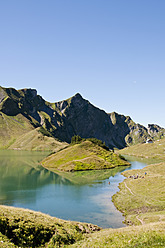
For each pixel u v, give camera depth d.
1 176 110.00
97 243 24.73
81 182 99.50
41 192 80.62
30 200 69.94
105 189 85.62
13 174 116.38
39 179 105.50
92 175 118.19
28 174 117.94
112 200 70.25
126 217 53.34
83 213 57.53
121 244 22.67
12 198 72.12
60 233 31.25
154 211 52.72
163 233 23.70
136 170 122.38
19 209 37.00
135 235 24.55
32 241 27.61
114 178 109.50
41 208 61.66
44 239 29.16
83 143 186.88
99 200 70.19
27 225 29.66
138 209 56.59
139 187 77.75
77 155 162.25
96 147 184.88
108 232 30.02
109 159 164.25
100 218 53.62
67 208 61.84
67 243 29.45
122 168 146.25
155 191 68.06
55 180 103.81
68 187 89.25
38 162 171.88
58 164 148.00
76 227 36.81
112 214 56.72
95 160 152.25
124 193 74.88
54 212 58.28
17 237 26.88
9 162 164.88
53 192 80.69
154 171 109.31
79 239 31.61
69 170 131.00
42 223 32.16
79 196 75.25
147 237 23.05
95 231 38.34
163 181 77.31
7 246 22.73
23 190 83.50
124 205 62.41
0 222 27.44
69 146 194.38
